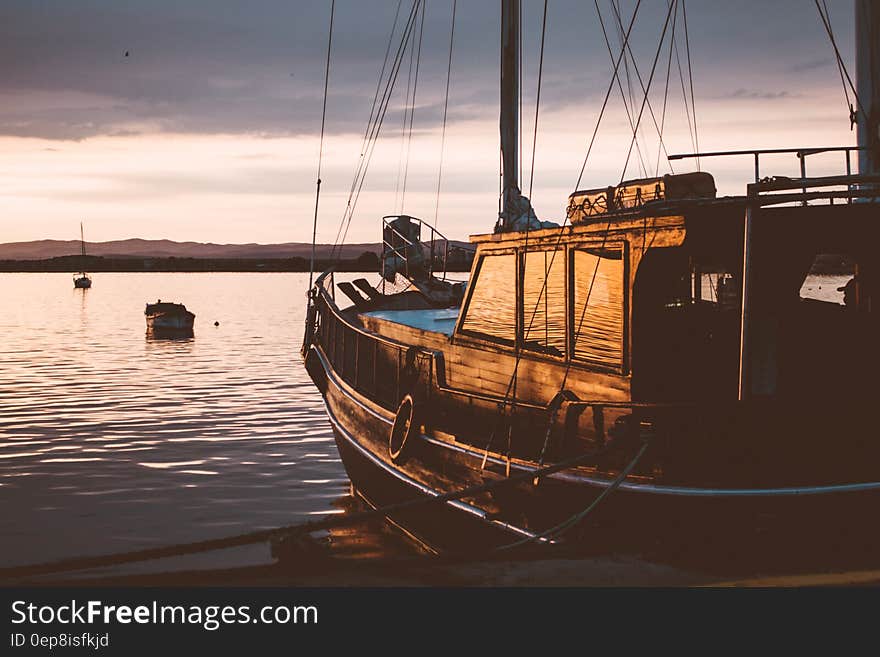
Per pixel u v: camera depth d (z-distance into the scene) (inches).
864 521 337.1
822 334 376.2
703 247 362.9
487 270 479.8
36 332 3348.9
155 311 3159.5
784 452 338.3
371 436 602.5
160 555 330.0
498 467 441.4
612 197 419.5
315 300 796.6
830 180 329.4
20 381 1855.3
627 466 356.5
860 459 337.7
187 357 2383.1
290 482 952.9
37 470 1014.4
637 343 373.4
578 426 395.9
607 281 388.2
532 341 438.9
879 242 360.2
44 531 772.6
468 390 489.7
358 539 633.6
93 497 893.8
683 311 390.9
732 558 331.9
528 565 309.6
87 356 2422.5
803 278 370.6
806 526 336.5
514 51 713.6
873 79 452.1
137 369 2079.2
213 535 750.5
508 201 646.5
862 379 375.6
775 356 371.6
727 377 382.0
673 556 329.7
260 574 301.4
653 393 375.2
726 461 342.0
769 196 335.6
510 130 712.4
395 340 582.9
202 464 1043.3
